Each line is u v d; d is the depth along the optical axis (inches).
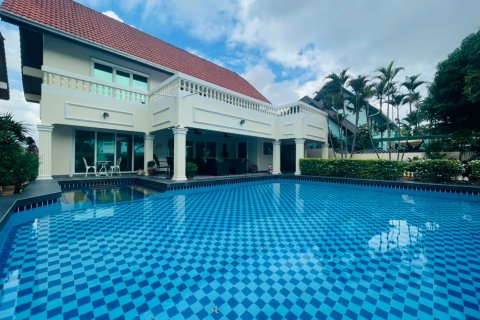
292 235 187.5
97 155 480.1
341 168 518.9
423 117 511.8
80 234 182.7
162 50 644.1
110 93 437.4
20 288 108.4
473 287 112.8
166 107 424.2
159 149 571.5
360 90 637.9
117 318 90.0
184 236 182.9
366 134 785.6
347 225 215.5
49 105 364.5
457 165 392.2
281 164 798.5
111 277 119.9
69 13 487.5
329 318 91.6
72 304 98.0
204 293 107.3
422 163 427.2
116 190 387.2
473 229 204.8
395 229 204.4
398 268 132.3
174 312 93.9
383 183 444.1
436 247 163.8
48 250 151.9
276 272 127.3
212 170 534.3
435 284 115.6
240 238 179.5
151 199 325.1
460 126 452.1
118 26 593.6
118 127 440.8
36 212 238.8
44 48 417.4
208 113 444.5
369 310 96.2
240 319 90.4
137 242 168.4
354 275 124.5
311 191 429.4
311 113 650.2
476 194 346.0
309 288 112.2
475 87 367.6
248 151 726.5
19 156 255.8
